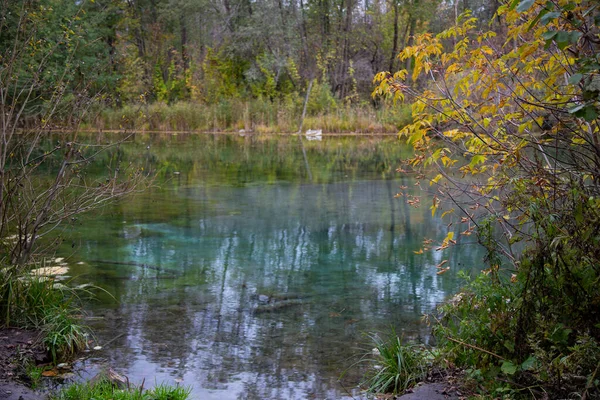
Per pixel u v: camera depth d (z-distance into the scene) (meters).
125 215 9.25
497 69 4.05
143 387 3.71
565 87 3.79
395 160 17.72
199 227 8.54
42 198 5.90
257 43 34.09
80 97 5.75
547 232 3.19
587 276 3.12
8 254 4.88
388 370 3.92
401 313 5.14
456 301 4.63
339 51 37.84
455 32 3.98
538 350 3.00
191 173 14.52
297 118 32.00
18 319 4.54
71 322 4.53
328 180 13.45
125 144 22.30
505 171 3.84
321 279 6.16
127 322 4.86
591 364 2.92
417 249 7.40
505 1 3.60
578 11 3.00
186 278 6.13
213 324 4.85
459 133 4.14
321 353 4.29
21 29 5.52
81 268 6.34
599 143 3.55
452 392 3.41
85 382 3.77
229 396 3.62
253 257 7.02
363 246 7.59
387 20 39.34
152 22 40.38
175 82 34.72
